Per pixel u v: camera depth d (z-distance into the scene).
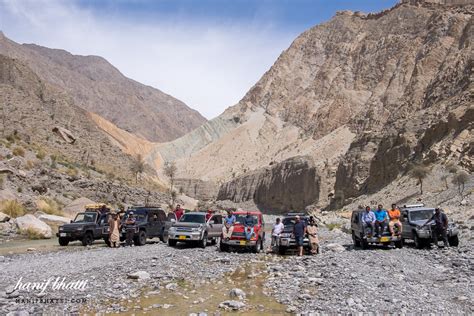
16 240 29.67
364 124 161.38
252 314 10.56
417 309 10.77
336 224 51.47
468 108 77.81
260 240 23.23
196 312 10.73
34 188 45.84
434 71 147.75
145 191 73.88
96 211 28.23
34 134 77.06
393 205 24.00
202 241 24.53
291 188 142.12
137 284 13.95
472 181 59.66
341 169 118.38
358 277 14.63
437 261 18.84
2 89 83.62
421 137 88.06
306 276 15.20
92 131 105.62
